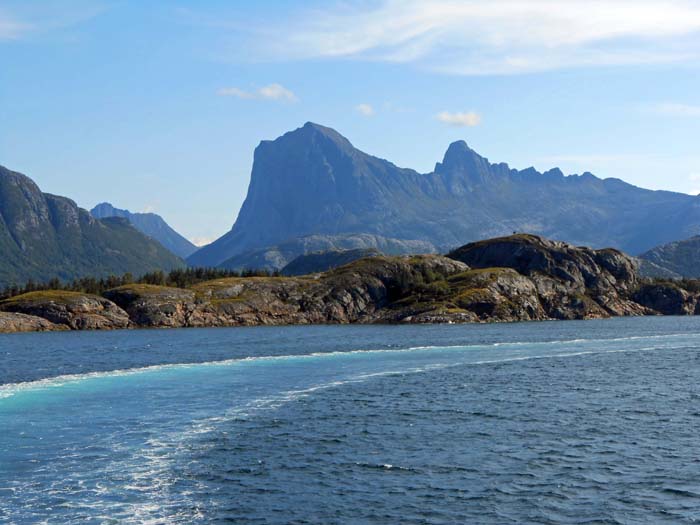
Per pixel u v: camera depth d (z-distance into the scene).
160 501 43.75
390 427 65.00
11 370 118.94
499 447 56.88
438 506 42.94
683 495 44.28
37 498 44.19
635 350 150.38
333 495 44.97
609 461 52.25
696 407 74.44
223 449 56.50
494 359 131.00
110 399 81.94
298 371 111.44
